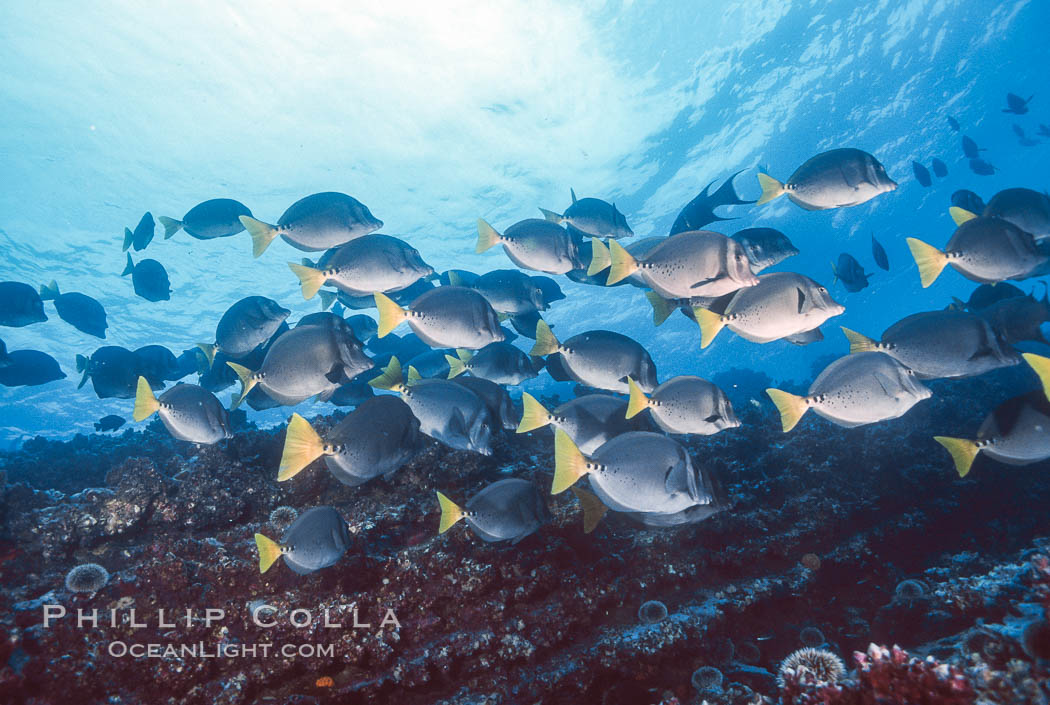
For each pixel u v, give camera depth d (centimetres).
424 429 184
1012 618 156
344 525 168
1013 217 214
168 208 1231
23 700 152
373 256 213
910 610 229
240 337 262
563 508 234
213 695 165
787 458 318
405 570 195
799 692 130
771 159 1365
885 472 309
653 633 205
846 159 193
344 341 191
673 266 171
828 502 285
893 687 114
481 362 256
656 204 1459
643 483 160
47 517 205
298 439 153
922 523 297
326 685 179
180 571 178
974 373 163
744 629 241
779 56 1162
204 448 242
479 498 180
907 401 156
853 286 383
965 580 202
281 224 221
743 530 269
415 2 1021
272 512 219
